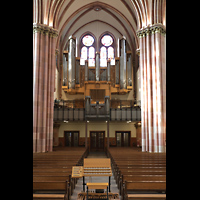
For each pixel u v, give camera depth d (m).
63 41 30.28
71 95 30.05
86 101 24.73
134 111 24.86
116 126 29.56
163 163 11.41
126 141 29.52
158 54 18.47
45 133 18.08
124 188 6.86
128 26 28.92
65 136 29.45
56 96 28.12
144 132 18.73
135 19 24.52
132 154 15.84
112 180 11.55
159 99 18.05
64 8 23.55
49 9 19.48
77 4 25.28
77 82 28.17
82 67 29.17
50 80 19.05
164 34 19.16
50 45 19.31
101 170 7.12
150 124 18.20
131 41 30.16
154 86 18.38
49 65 19.11
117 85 28.22
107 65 28.77
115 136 29.38
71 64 27.70
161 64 18.50
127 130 29.41
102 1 25.70
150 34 19.25
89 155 25.00
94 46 31.19
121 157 13.86
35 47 18.27
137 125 27.88
